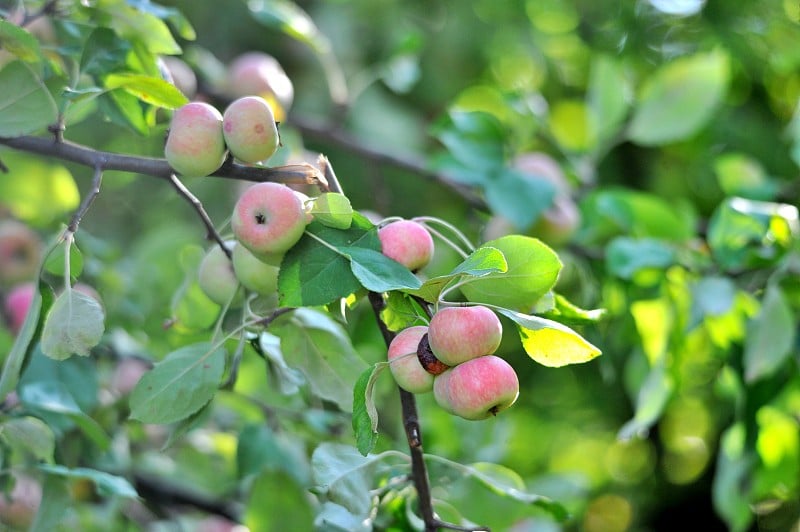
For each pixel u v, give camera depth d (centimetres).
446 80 229
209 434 165
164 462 165
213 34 216
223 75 160
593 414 248
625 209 162
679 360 156
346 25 223
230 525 164
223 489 166
